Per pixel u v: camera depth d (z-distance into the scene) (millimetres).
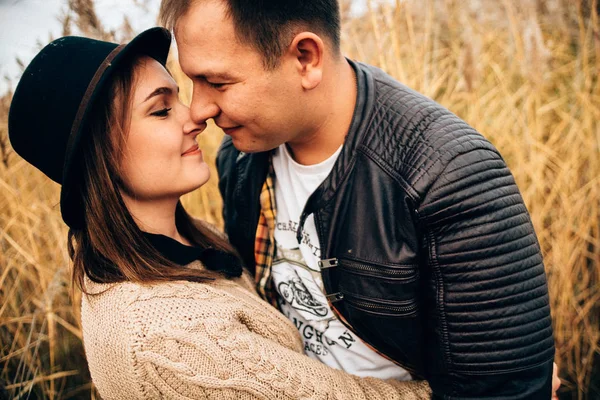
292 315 1123
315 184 971
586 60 1944
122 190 946
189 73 827
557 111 2018
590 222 1828
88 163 872
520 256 815
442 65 2031
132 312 794
